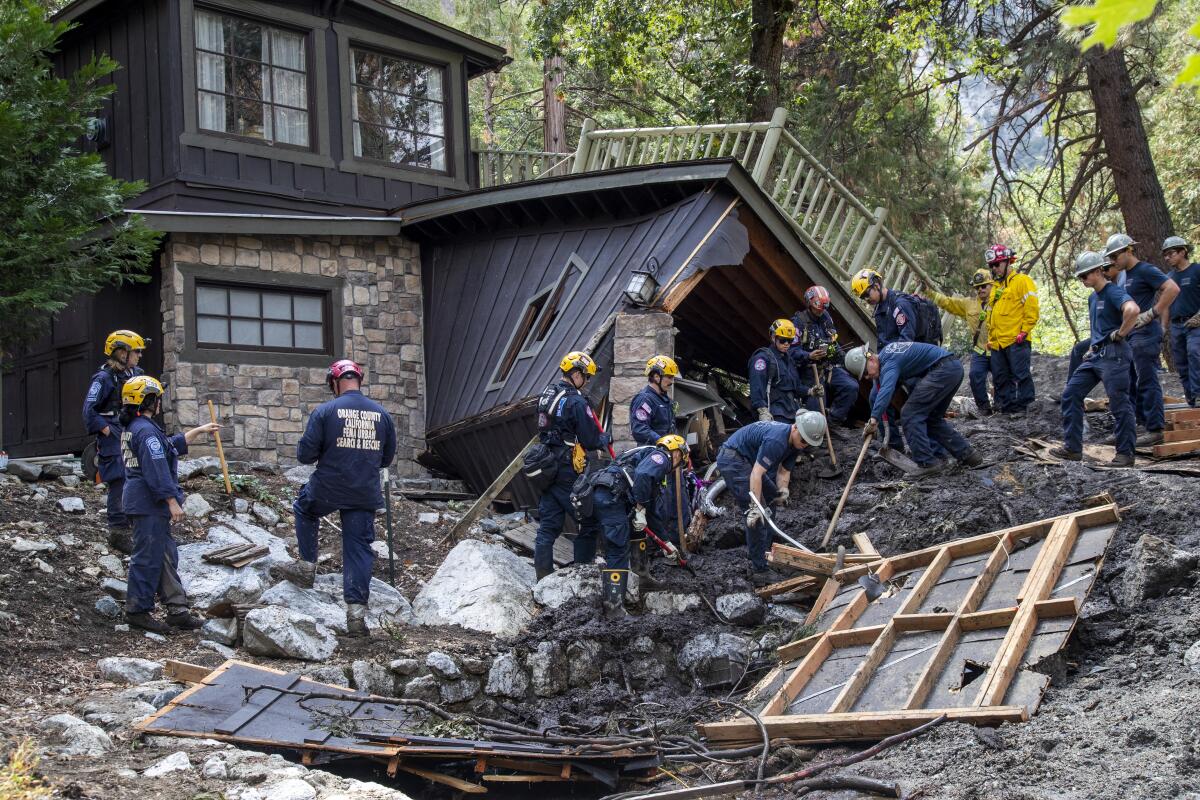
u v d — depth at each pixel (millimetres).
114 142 12805
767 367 10219
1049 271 18953
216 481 10141
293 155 12781
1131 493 8055
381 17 13625
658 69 20797
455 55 14508
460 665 7582
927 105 19766
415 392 13289
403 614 8266
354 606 7668
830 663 7086
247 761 5340
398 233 13344
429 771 6672
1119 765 4965
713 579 8680
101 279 9180
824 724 6172
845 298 11930
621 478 8180
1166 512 7605
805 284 11773
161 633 7277
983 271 10930
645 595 8484
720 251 10508
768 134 11508
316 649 7266
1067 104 20703
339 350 12844
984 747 5438
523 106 26484
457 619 8250
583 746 6734
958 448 9359
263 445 12117
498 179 14570
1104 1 1179
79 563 7926
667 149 12656
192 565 8273
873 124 19078
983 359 10977
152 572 7223
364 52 13641
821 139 18859
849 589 8008
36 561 7660
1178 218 21562
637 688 7926
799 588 8367
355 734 6297
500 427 11414
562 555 9891
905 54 18078
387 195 13602
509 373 11688
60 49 13617
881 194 20547
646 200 11195
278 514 9992
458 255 13336
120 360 8266
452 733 6707
